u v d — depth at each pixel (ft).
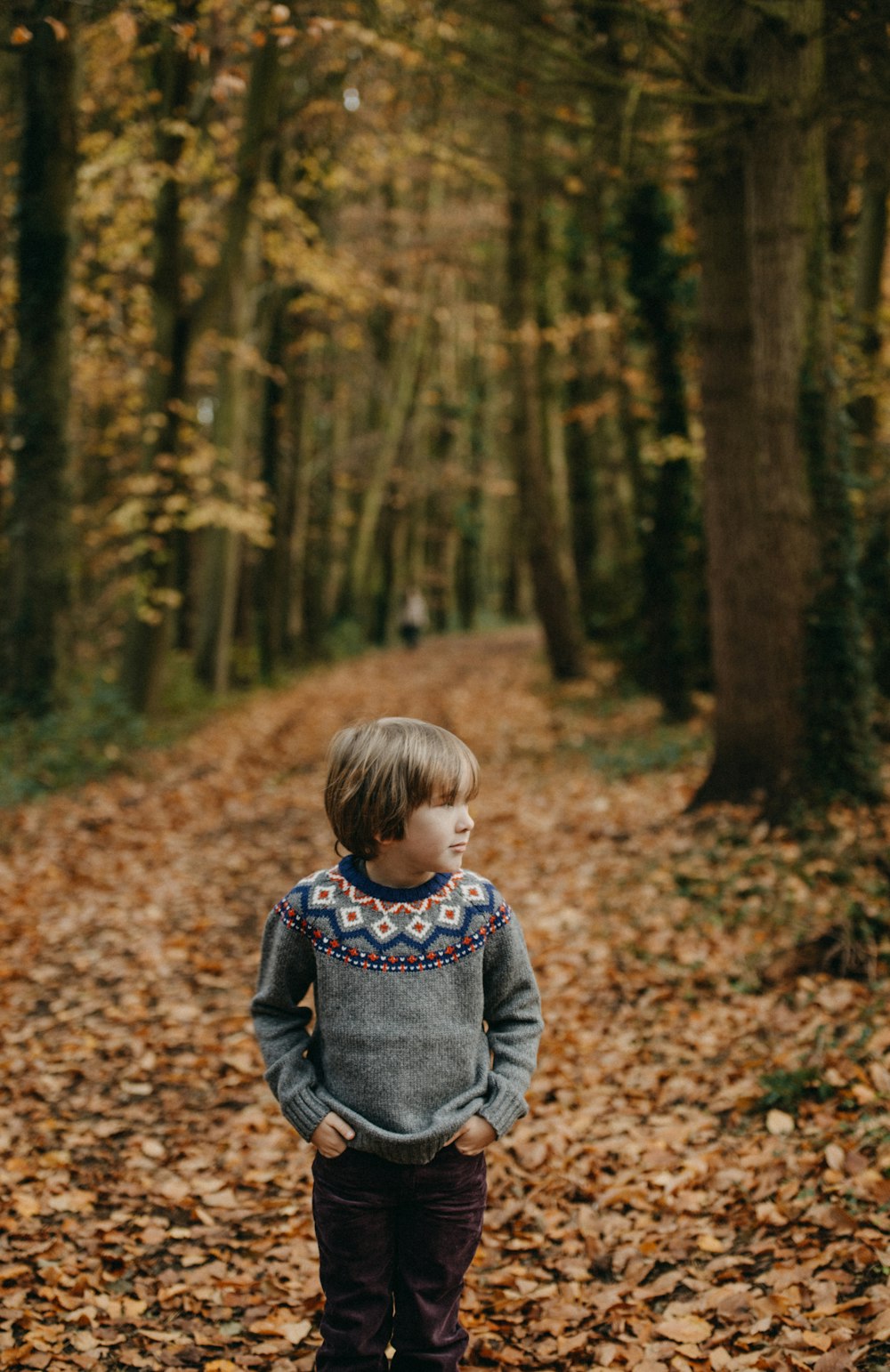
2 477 39.32
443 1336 7.06
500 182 40.81
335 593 97.30
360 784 6.76
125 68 39.27
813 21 19.58
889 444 33.50
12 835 26.55
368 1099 6.73
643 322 38.19
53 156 33.83
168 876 23.93
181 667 51.21
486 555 150.20
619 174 24.95
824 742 21.80
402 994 6.77
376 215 63.36
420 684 59.67
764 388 21.74
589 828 25.07
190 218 42.78
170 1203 11.57
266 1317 9.71
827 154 26.50
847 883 18.54
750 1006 15.08
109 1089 14.26
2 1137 12.80
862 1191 10.14
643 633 41.11
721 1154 11.65
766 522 22.04
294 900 7.03
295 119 42.16
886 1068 12.29
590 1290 9.83
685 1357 8.66
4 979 18.02
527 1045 7.18
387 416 85.30
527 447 52.54
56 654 36.22
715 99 19.63
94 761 33.42
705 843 21.81
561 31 19.81
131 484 40.73
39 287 34.68
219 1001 17.11
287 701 53.47
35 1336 9.14
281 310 57.47
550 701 47.34
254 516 44.65
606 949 17.92
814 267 21.25
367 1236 6.95
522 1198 11.50
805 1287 9.09
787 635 22.07
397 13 22.94
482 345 90.33
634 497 46.24
